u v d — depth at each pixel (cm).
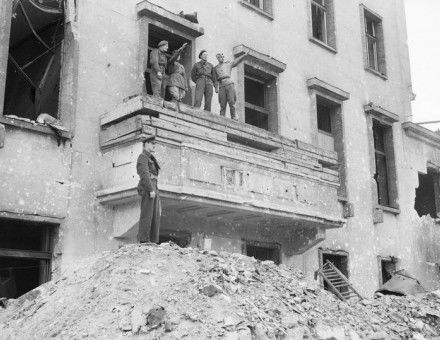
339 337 805
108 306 713
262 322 729
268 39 1666
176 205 1179
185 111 1198
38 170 1072
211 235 1344
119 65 1261
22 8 1161
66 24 1191
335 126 1866
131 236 1173
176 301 726
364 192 1877
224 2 1556
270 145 1402
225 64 1398
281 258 1519
